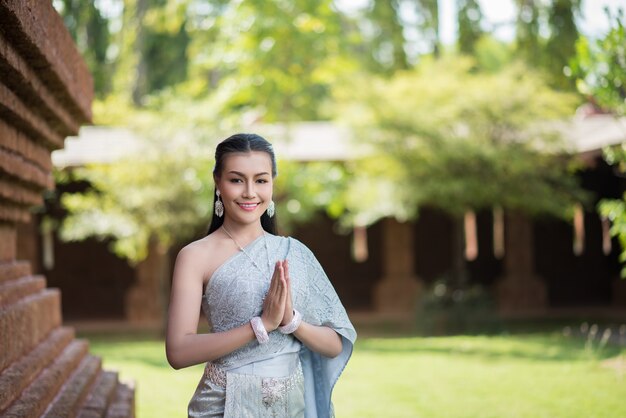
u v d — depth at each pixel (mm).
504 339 13125
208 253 3039
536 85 15367
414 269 20859
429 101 14938
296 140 17562
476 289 15703
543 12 20562
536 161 15117
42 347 5129
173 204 14133
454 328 15156
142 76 23359
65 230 14227
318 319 3164
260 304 2990
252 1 16375
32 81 4309
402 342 13203
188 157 14062
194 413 3033
